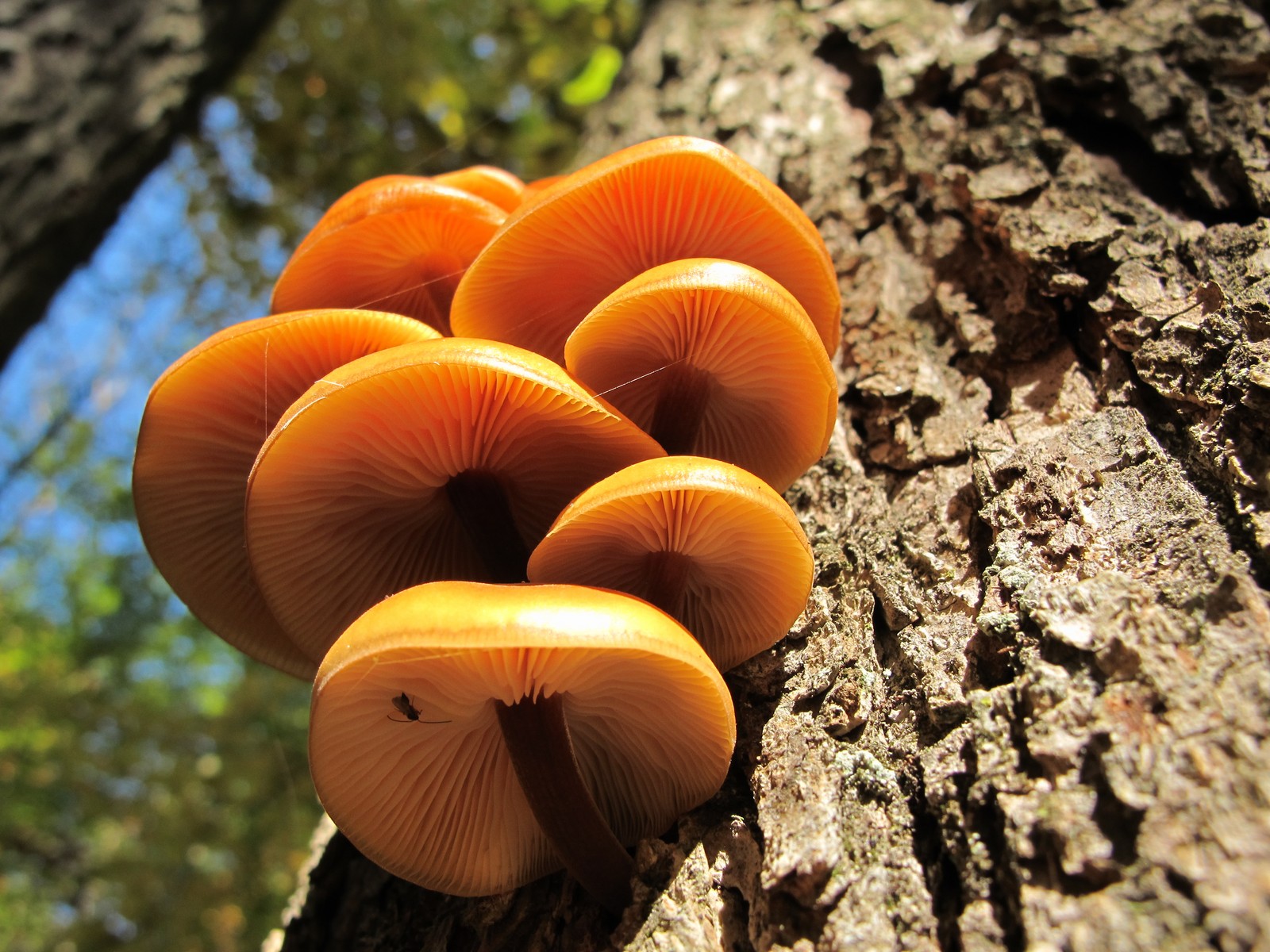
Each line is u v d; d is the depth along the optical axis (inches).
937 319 5.2
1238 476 3.4
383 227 5.2
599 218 4.6
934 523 4.2
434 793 4.0
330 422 4.0
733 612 4.3
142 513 5.0
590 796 3.7
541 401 4.0
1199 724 2.8
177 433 4.8
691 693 3.5
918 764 3.3
